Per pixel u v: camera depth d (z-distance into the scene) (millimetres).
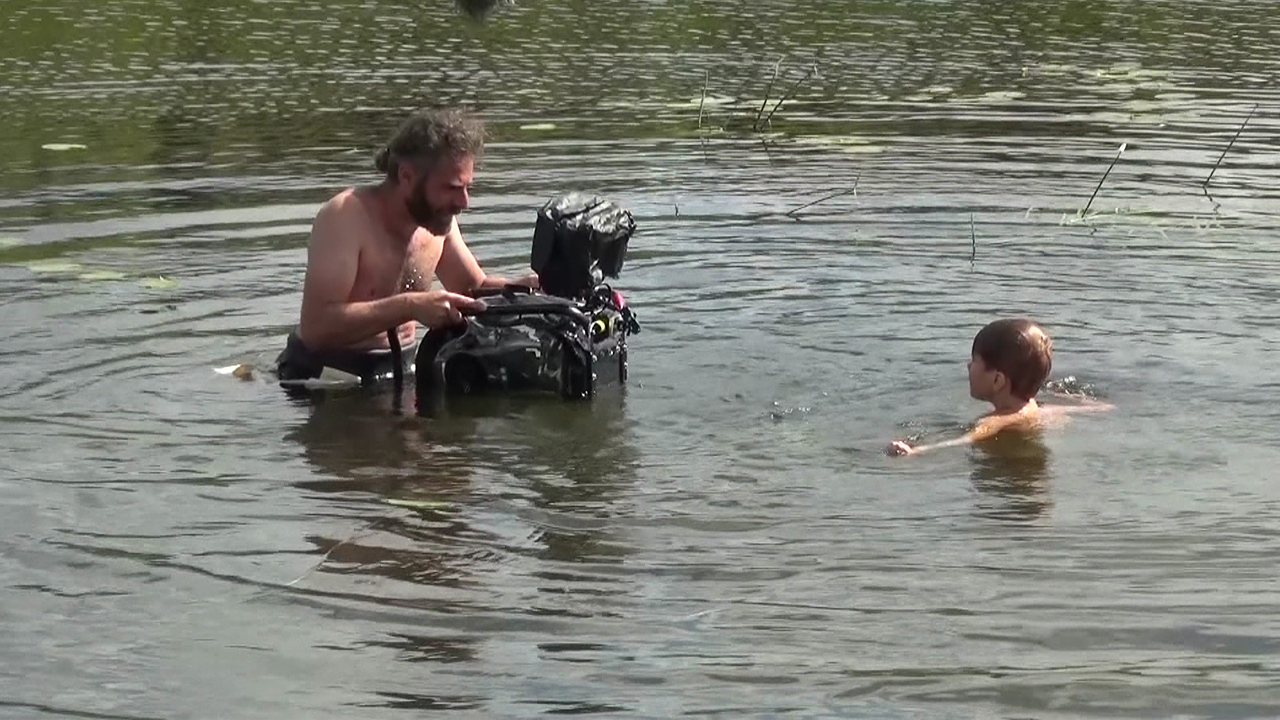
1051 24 13914
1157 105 10398
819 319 6188
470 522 4324
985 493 4516
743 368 5648
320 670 3506
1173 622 3703
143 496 4480
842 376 5551
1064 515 4348
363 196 5742
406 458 4832
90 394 5348
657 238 7340
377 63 11641
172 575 3975
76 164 8641
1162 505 4410
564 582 3939
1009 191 8227
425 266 5945
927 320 6164
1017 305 6328
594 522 4324
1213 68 11781
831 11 14445
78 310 6227
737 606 3809
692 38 12992
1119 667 3498
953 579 3941
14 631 3682
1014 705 3342
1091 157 8992
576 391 5414
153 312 6242
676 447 4930
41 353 5719
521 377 5453
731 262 6973
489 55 12078
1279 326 6020
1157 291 6484
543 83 11039
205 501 4457
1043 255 7047
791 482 4617
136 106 10141
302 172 8484
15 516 4312
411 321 6008
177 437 4984
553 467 4754
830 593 3873
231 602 3836
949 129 9766
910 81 11305
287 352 5684
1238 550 4094
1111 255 7023
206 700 3379
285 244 7195
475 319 5555
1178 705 3338
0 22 13133
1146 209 7828
